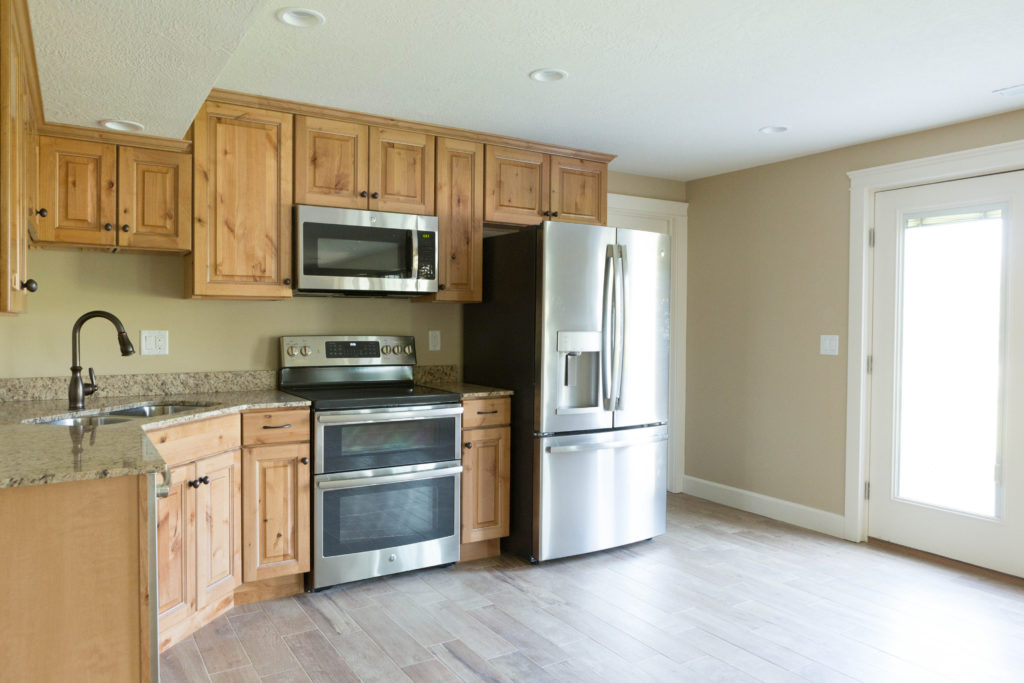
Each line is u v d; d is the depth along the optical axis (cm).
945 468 346
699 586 311
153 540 149
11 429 193
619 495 357
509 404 349
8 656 138
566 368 339
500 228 384
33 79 208
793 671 234
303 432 292
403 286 334
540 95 300
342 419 296
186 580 251
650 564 340
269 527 285
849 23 228
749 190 437
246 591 288
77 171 270
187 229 289
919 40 241
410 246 335
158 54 193
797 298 408
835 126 345
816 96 300
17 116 168
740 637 260
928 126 343
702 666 237
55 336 294
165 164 285
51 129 262
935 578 321
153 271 313
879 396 372
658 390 372
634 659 242
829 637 260
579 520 344
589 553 355
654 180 468
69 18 170
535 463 334
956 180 339
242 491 280
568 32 236
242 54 254
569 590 305
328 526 297
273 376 341
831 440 390
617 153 401
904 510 363
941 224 347
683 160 418
